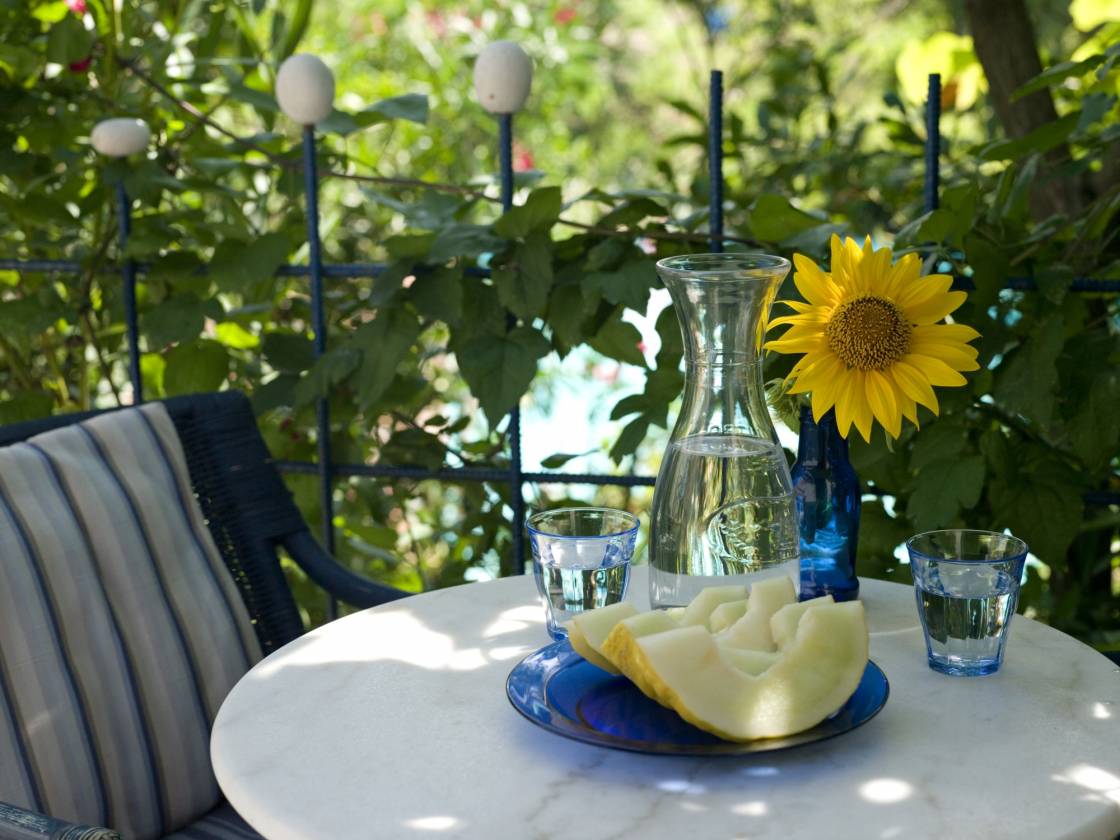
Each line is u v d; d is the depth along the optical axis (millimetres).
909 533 1962
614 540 1249
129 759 1481
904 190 2789
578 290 1993
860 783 982
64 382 2451
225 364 2242
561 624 1277
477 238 1948
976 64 2844
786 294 1807
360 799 973
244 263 2090
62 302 2195
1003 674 1198
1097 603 2295
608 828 922
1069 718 1096
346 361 2033
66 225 2256
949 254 1833
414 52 4691
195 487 1730
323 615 2510
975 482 1784
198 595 1606
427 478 2189
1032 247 1896
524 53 1926
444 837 915
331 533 2207
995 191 2102
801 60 3221
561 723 1033
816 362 1251
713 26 5039
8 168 2174
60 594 1462
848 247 1236
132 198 2102
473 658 1255
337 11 5055
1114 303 2037
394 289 1974
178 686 1547
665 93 7121
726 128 2881
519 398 1954
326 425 2158
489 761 1030
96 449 1578
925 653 1259
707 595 1178
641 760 1025
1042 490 1878
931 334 1240
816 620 1067
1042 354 1776
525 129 5254
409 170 3900
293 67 1982
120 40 2281
